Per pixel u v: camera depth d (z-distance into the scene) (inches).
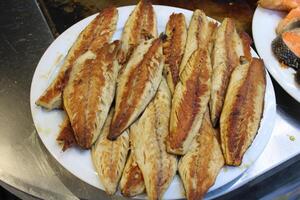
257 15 23.6
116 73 18.9
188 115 17.3
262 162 19.1
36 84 19.3
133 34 20.8
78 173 16.7
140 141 17.3
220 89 19.1
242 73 19.3
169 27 21.5
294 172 20.3
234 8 25.1
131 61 19.1
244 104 18.2
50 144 17.4
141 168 16.6
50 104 18.2
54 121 18.2
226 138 17.4
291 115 20.7
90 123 17.0
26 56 22.8
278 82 20.9
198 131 17.6
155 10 22.7
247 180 18.5
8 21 24.3
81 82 18.0
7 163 19.0
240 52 20.8
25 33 23.8
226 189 18.0
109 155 16.8
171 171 16.5
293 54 21.4
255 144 18.3
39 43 23.5
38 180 18.6
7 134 19.9
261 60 20.1
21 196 18.8
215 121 18.4
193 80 18.4
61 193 18.4
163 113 18.0
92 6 24.9
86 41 20.4
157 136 17.2
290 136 20.0
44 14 24.6
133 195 16.3
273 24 23.4
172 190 16.6
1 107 20.8
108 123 17.9
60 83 18.7
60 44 20.9
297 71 21.0
